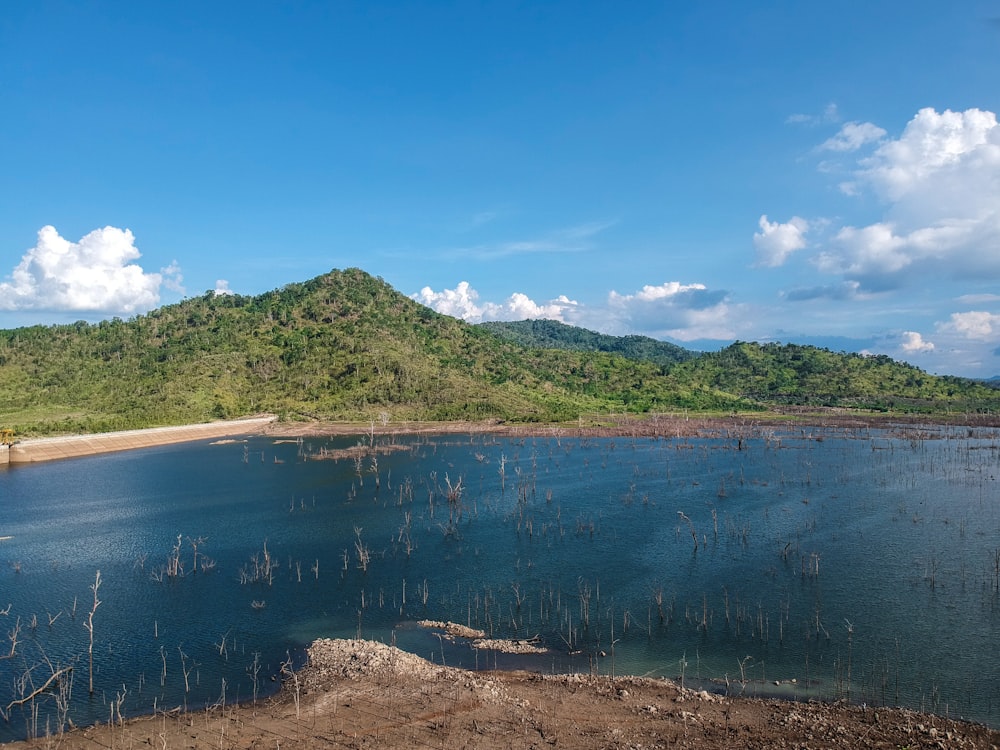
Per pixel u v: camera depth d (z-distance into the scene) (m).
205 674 52.97
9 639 59.62
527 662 54.72
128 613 65.75
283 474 146.12
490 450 180.38
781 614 62.53
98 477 144.75
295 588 72.19
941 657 53.66
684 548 83.56
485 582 73.06
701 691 48.72
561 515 101.81
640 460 157.25
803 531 89.62
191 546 88.88
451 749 40.38
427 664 52.88
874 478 127.88
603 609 65.00
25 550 87.56
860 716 44.47
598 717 44.47
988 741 41.25
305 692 49.16
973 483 121.81
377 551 85.25
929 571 73.06
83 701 48.88
